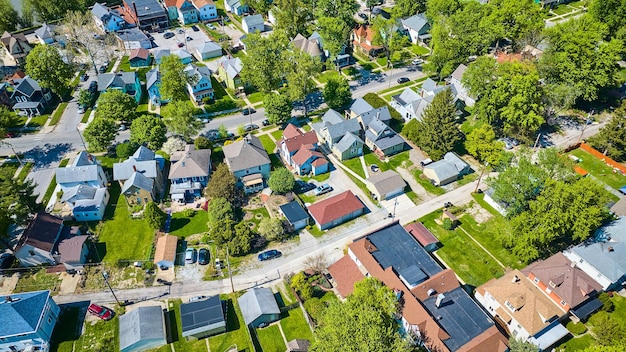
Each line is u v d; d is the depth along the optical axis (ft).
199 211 306.35
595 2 478.18
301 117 402.11
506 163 295.69
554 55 381.60
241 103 422.41
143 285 256.93
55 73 405.80
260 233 279.28
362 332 187.93
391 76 459.73
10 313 213.87
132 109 385.70
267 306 234.99
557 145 358.43
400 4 547.49
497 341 210.59
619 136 327.06
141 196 306.55
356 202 299.99
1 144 366.02
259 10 572.51
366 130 371.15
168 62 383.65
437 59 415.85
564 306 229.86
